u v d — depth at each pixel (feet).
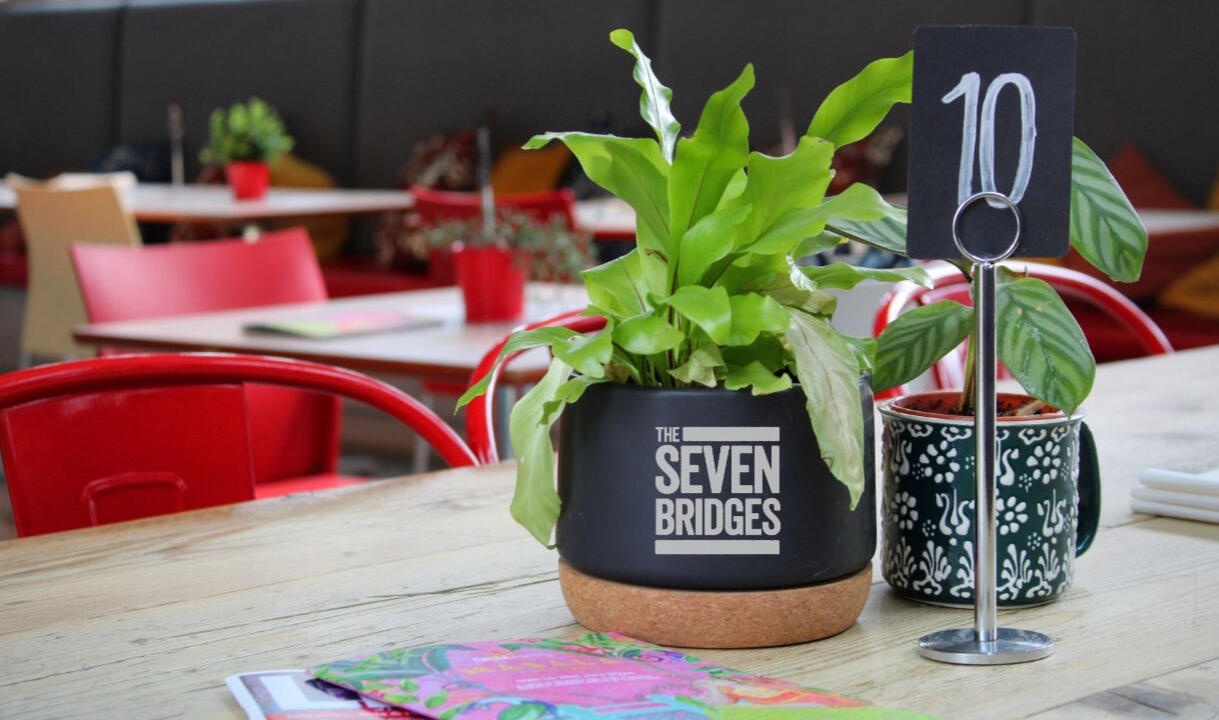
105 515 3.89
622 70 19.24
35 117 25.63
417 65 21.11
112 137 24.75
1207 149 14.62
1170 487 3.19
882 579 2.80
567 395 2.34
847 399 2.26
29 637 2.48
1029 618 2.52
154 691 2.23
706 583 2.33
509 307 8.00
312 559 2.94
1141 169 14.75
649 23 19.08
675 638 2.35
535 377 6.63
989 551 2.30
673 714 1.96
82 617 2.59
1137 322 5.65
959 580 2.56
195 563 2.92
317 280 9.04
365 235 21.53
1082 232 2.50
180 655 2.39
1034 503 2.53
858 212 2.26
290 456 6.89
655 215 2.38
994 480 2.30
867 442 2.41
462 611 2.60
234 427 4.08
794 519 2.32
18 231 22.36
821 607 2.36
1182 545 2.98
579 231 8.48
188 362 3.96
